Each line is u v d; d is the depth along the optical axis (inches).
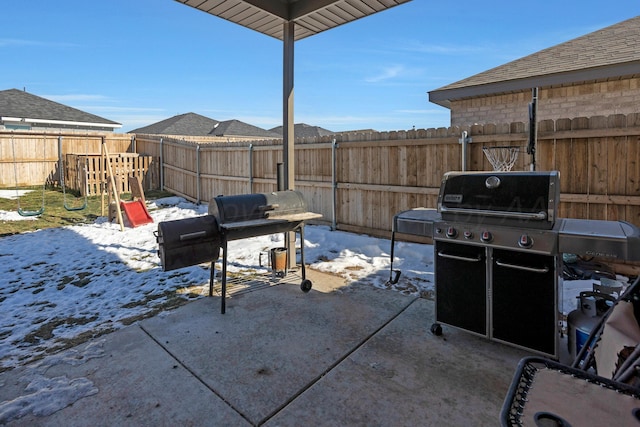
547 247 91.7
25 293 164.6
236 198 146.4
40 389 90.6
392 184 240.5
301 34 197.6
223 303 136.5
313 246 238.7
